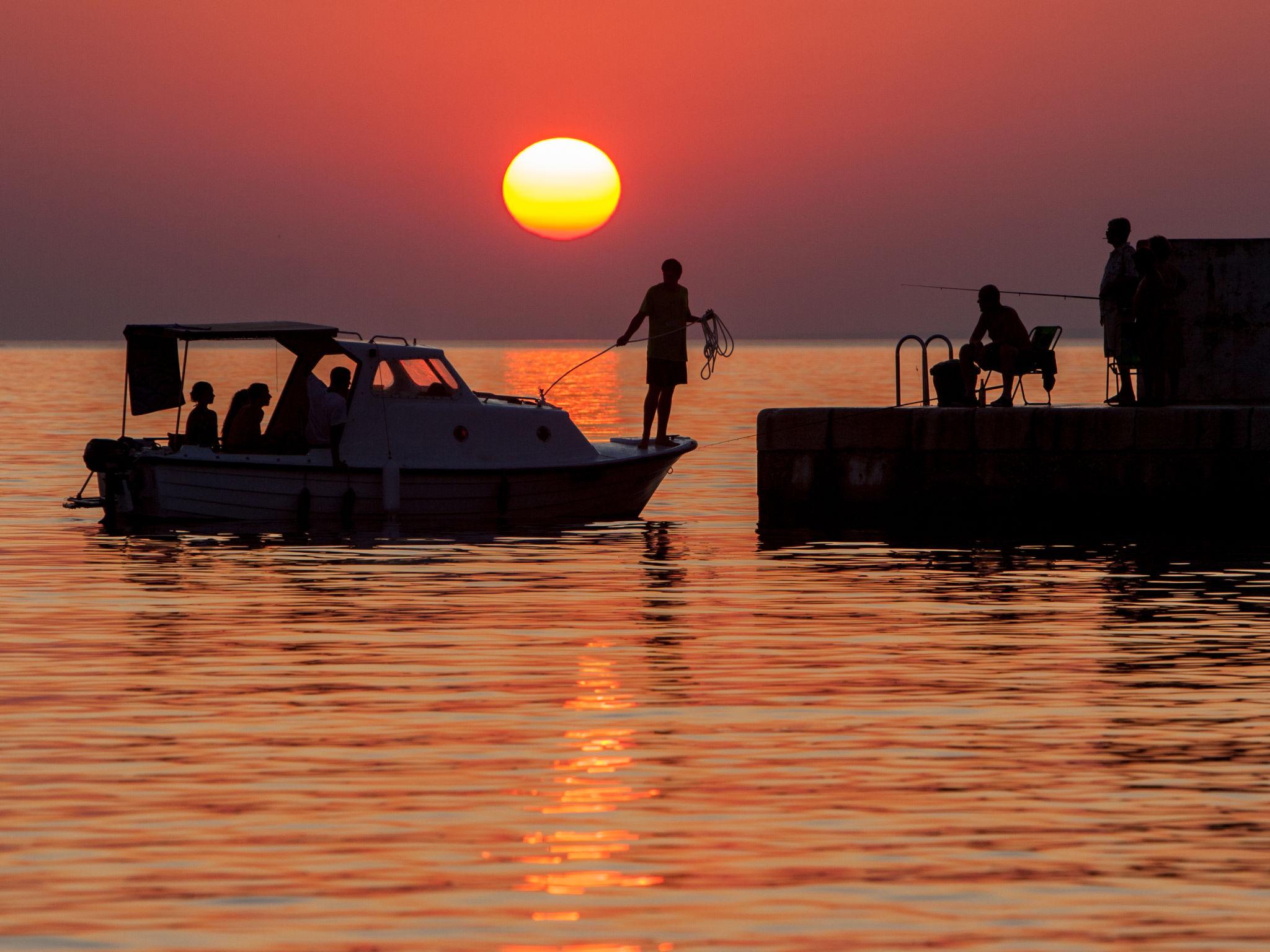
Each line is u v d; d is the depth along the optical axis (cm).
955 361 7312
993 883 2434
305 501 6894
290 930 2247
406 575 5653
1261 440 6750
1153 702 3600
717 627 4597
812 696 3669
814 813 2773
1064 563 5981
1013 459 6919
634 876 2459
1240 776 2998
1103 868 2497
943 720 3428
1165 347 7219
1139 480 6825
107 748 3194
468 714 3494
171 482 6794
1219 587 5378
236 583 5453
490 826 2703
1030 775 3005
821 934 2236
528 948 2189
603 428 15188
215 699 3641
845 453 7050
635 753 3162
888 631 4525
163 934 2231
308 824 2711
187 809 2789
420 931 2245
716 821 2727
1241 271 7294
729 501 8525
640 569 5831
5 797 2855
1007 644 4319
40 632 4500
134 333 6944
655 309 7494
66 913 2306
